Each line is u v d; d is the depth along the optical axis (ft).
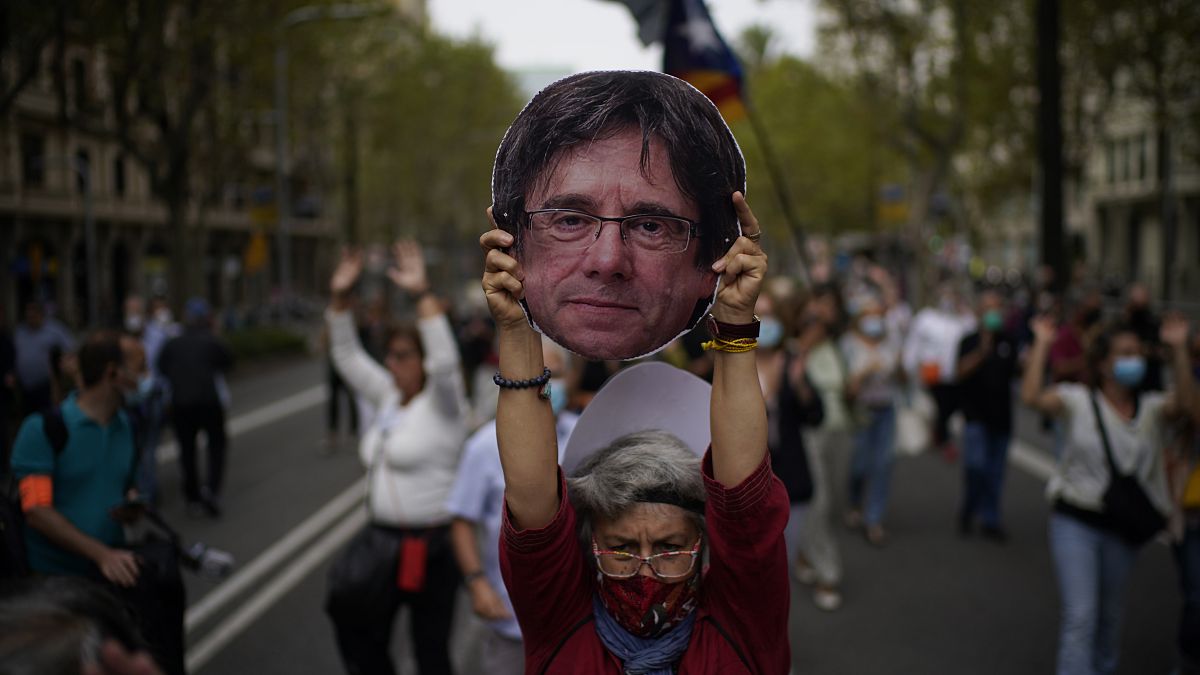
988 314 22.84
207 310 27.27
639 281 5.05
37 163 100.94
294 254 175.01
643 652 5.76
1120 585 13.33
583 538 6.06
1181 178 118.73
